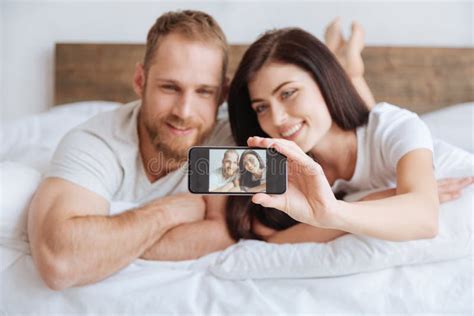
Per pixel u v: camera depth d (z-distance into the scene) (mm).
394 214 697
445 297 738
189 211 920
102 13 1747
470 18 1699
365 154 953
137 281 783
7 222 809
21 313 759
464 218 777
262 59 905
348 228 677
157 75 906
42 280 775
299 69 904
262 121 951
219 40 942
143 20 1746
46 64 1771
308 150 945
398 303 736
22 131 1366
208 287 781
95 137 908
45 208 787
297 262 788
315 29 1729
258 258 806
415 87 1669
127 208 924
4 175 851
